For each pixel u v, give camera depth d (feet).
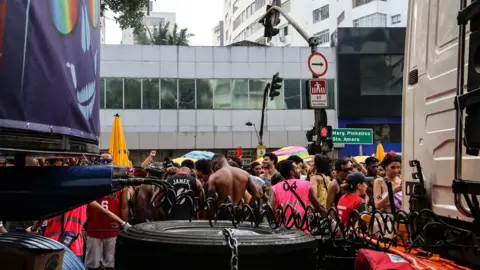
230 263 7.73
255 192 24.64
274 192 21.33
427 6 11.72
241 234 8.73
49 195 7.69
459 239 9.28
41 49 6.61
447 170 10.21
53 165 8.34
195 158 65.82
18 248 7.58
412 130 12.32
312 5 193.26
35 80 6.44
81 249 19.86
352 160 34.01
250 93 121.29
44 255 7.38
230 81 120.78
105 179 7.96
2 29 5.75
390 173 20.83
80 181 7.82
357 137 64.59
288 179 21.90
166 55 118.93
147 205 22.58
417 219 10.26
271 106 121.49
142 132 116.67
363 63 122.31
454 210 9.73
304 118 121.90
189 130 119.03
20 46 6.07
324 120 49.44
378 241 10.75
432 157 11.00
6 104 5.83
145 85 117.91
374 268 8.82
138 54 117.91
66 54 7.50
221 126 120.06
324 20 188.14
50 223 19.27
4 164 8.04
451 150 10.08
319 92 48.37
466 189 7.68
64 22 7.43
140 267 8.27
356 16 172.14
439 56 10.84
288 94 121.90
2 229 15.48
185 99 119.44
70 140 7.67
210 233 8.73
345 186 19.58
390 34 122.31
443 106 10.53
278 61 122.01
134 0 60.03
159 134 117.19
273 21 55.88
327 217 11.89
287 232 9.26
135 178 9.73
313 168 30.89
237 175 24.34
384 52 121.90
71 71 7.74
